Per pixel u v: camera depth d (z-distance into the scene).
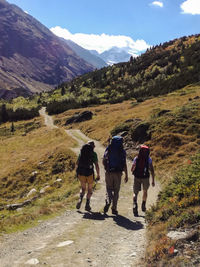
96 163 9.91
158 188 15.04
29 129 88.88
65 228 7.93
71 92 197.38
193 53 160.62
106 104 111.19
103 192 14.52
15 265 5.15
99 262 5.21
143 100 82.75
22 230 8.05
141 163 9.53
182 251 4.69
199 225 5.40
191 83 82.75
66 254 5.66
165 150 23.17
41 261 5.29
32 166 27.23
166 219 6.96
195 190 7.16
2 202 19.95
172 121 28.31
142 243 6.20
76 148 34.28
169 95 70.56
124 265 4.99
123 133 32.91
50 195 16.06
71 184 19.00
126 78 187.62
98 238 6.81
